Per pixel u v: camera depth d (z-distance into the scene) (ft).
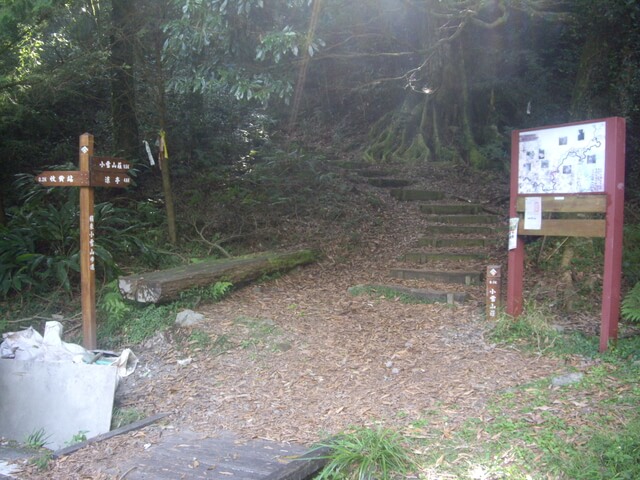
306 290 23.32
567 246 23.90
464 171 40.01
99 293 22.17
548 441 11.59
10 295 22.79
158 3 25.08
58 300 22.40
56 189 28.63
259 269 23.76
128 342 19.21
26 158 33.78
